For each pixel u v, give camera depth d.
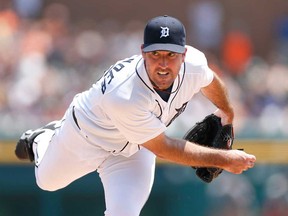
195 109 36.66
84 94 20.06
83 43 45.12
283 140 35.56
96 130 19.77
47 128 22.42
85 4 56.59
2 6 49.16
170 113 19.53
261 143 35.50
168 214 35.03
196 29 53.72
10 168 34.47
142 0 58.81
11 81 40.59
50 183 21.48
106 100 18.69
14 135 34.59
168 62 17.77
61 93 40.69
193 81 19.42
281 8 58.72
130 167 20.28
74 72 42.81
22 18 49.25
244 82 45.75
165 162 34.84
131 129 18.66
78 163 20.64
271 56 53.47
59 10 50.25
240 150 19.00
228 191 35.53
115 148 20.16
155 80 18.02
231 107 21.05
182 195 35.00
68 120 20.30
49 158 21.09
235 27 56.47
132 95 18.33
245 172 35.66
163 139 18.75
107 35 47.41
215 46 53.12
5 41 42.84
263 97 44.00
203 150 18.78
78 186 35.25
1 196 34.62
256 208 35.72
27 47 43.09
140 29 50.16
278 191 35.75
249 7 58.12
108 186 20.25
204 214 35.22
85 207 35.31
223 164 18.73
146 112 18.45
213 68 46.97
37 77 40.81
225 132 21.16
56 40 44.69
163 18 17.98
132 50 46.72
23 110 38.50
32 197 34.84
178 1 58.66
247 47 52.16
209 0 56.53
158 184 34.94
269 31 58.06
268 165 35.59
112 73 18.84
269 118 38.47
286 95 44.84
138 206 19.97
